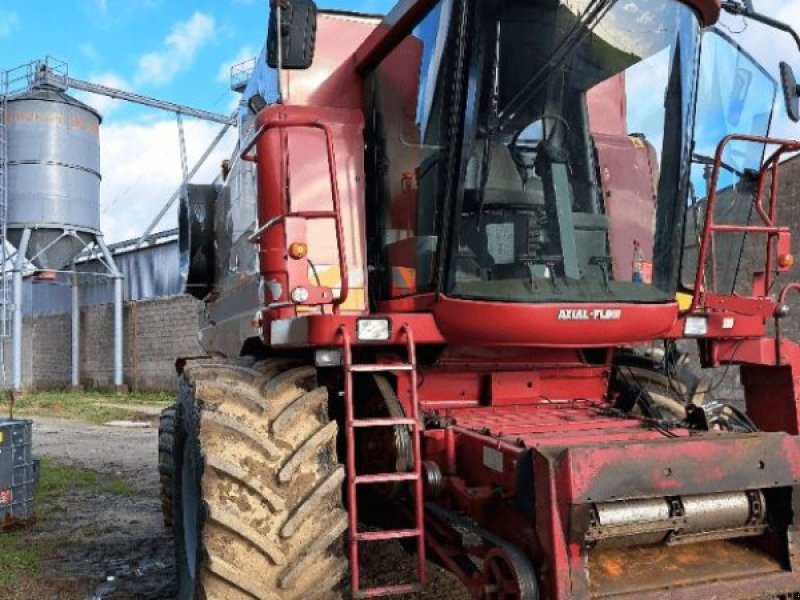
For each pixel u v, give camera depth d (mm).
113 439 12781
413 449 3629
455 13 3832
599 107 4094
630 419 4074
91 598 4922
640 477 3129
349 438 3482
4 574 5336
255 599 3352
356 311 4355
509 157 3951
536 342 3939
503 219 3941
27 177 23281
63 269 24734
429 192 4047
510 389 4512
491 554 3293
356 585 3375
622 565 3359
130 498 7887
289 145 4414
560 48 3914
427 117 4055
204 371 4023
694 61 4164
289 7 3738
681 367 5066
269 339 4207
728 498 3426
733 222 4641
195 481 3771
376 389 4270
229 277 5766
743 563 3436
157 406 18922
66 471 9289
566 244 4008
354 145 4523
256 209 4578
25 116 23359
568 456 3041
